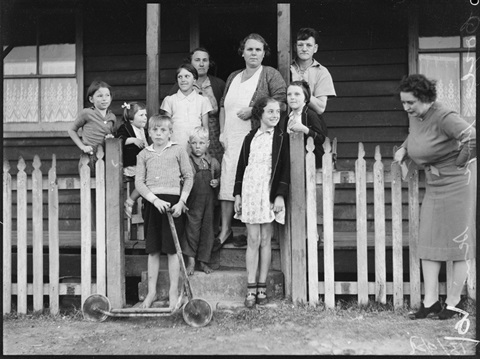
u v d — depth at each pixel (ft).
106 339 13.70
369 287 15.42
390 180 15.29
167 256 16.05
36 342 13.70
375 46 22.76
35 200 15.83
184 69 16.51
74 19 23.86
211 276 15.75
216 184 16.22
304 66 17.94
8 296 15.88
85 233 15.74
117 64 23.89
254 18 24.25
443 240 14.02
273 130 15.24
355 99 22.80
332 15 22.80
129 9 23.50
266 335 13.57
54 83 24.13
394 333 13.61
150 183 14.89
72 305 17.15
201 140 15.62
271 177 14.90
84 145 16.25
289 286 15.81
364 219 15.38
